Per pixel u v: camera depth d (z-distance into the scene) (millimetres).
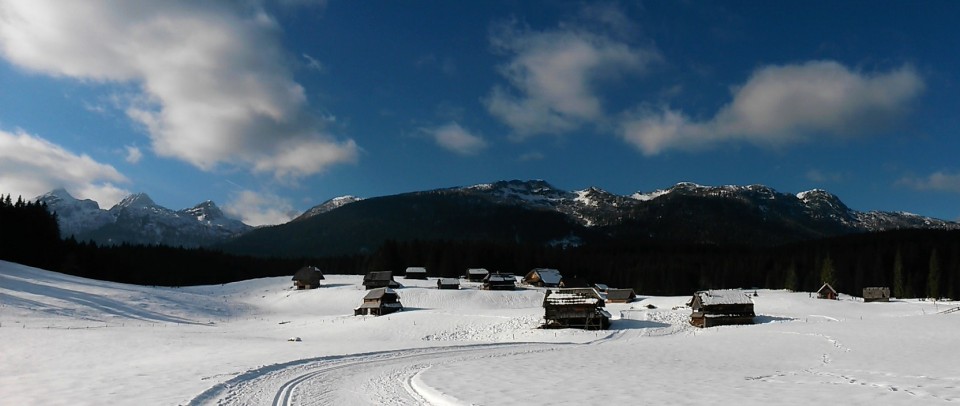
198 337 64688
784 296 123562
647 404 19047
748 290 149250
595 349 49594
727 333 64188
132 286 122938
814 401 18797
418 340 71125
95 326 74438
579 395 21359
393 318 84250
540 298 125438
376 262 187375
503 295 125875
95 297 97438
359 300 122625
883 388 21484
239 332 78625
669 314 87875
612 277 190625
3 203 141000
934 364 31297
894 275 146125
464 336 73375
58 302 87750
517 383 25188
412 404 21438
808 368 31688
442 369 31422
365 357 40156
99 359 42000
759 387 22672
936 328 57719
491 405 19594
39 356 43938
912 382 23344
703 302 80312
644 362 36531
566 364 34844
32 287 96312
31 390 23172
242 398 22156
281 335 75438
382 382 27406
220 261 195500
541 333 72938
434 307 116500
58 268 144000
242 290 142000
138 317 88500
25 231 140000
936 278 133250
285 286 144625
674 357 40312
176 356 41781
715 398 19969
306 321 92500
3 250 131000
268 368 31453
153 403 19672
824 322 72562
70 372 30812
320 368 32812
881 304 103750
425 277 164750
